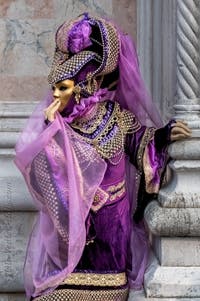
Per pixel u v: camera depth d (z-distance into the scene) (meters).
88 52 5.14
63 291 5.04
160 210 5.28
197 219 5.22
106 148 5.17
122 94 5.53
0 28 6.25
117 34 5.26
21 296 6.11
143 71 6.01
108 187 5.20
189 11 5.48
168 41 5.91
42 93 6.25
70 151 5.01
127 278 5.34
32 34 6.25
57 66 5.17
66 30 5.14
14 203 5.99
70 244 4.89
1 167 6.06
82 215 4.95
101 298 5.13
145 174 5.40
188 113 5.48
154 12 5.97
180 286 5.16
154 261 5.44
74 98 5.18
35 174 5.07
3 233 6.06
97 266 5.13
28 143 5.14
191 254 5.30
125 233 5.27
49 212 5.04
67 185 5.02
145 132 5.39
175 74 5.84
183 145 5.34
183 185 5.37
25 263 5.44
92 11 6.20
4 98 6.27
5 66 6.25
